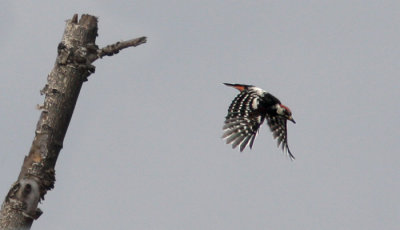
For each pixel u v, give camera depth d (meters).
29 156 10.74
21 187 10.38
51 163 10.84
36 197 10.48
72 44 11.29
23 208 10.33
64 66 11.17
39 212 10.61
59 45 11.30
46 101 11.01
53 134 10.88
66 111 11.06
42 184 10.63
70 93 11.12
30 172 10.59
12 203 10.32
